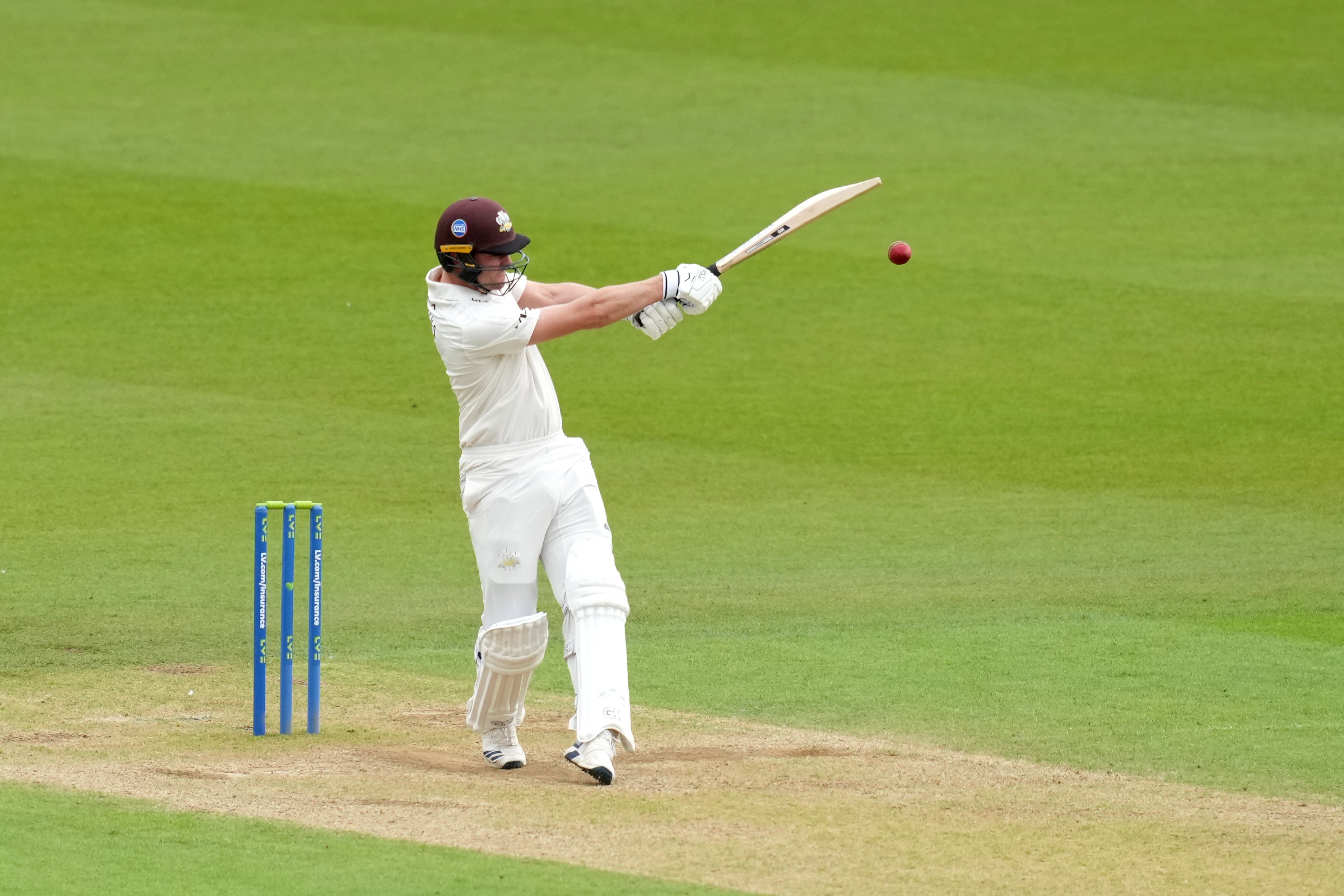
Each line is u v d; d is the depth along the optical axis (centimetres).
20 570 3666
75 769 2355
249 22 9619
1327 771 2406
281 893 1867
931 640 3192
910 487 4438
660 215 6825
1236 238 6706
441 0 10050
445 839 2059
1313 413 5053
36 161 7406
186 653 3106
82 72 8700
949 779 2356
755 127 8019
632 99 8431
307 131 7925
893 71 8875
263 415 4984
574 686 2598
